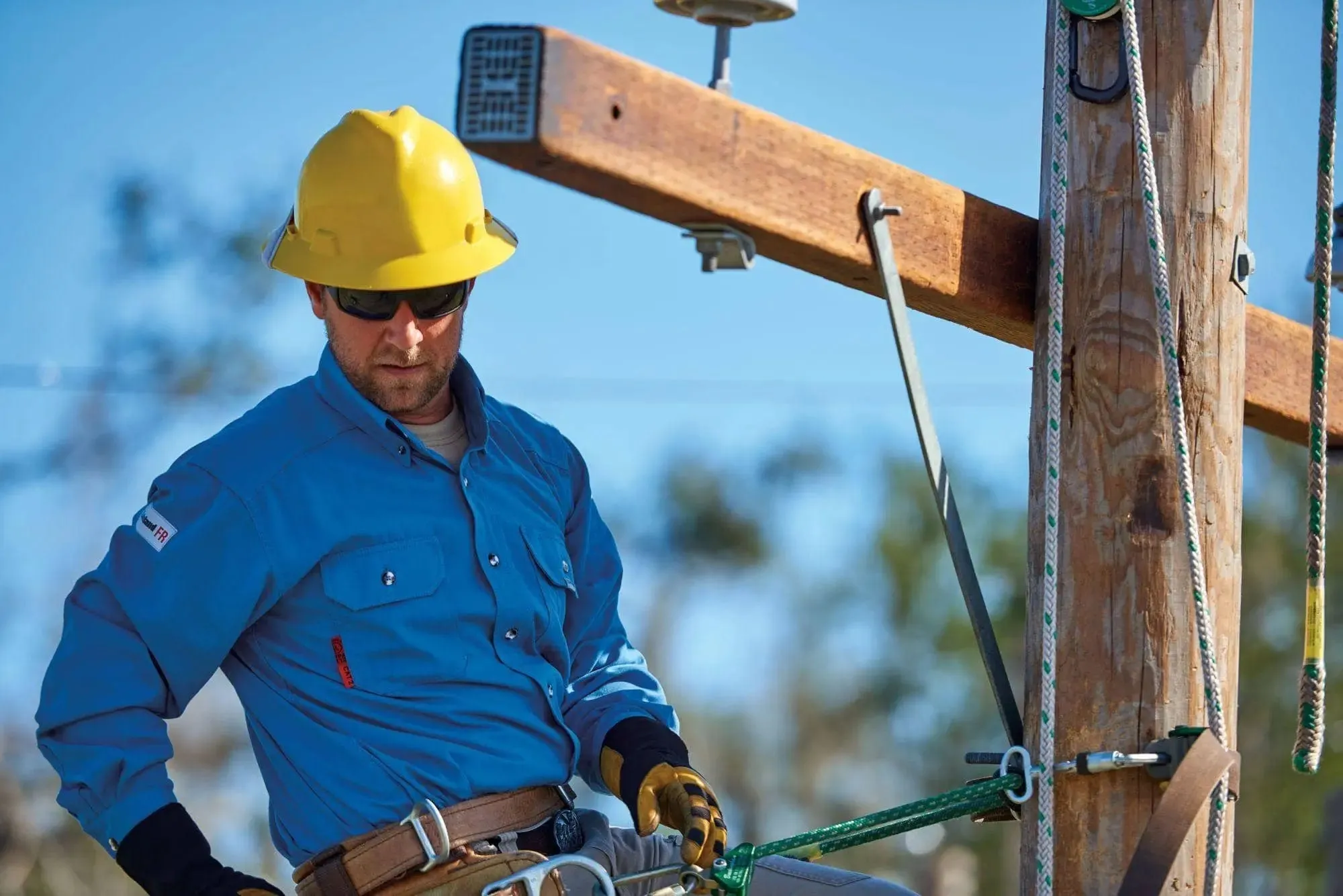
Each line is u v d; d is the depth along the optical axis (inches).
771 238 157.8
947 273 173.6
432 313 180.2
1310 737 177.2
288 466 177.6
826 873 194.2
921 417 171.6
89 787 171.5
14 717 1034.1
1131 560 171.5
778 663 1387.8
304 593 176.4
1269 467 1042.7
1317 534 178.9
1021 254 181.8
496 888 166.4
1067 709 172.6
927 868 1275.8
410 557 177.8
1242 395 177.6
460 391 189.3
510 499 187.8
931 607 1330.0
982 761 175.6
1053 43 177.5
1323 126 179.6
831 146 162.1
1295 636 1028.5
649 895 173.9
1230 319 175.6
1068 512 174.2
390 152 183.0
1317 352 179.8
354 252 180.9
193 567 173.0
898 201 168.7
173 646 173.6
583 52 141.6
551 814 182.2
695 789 183.2
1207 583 173.0
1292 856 993.5
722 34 160.6
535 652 185.6
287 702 178.1
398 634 175.8
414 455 181.8
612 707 193.9
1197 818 171.5
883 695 1337.4
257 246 1173.7
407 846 171.3
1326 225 180.1
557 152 139.9
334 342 181.9
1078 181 175.8
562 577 189.2
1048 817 169.5
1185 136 174.6
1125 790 169.8
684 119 149.1
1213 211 174.7
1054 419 171.2
